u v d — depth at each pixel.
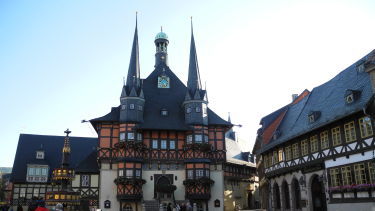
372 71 23.17
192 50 50.56
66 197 28.34
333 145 28.20
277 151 39.56
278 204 40.66
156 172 45.03
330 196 28.56
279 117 44.44
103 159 44.22
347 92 26.86
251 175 63.81
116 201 43.31
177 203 44.12
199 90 48.16
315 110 33.19
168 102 49.62
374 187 23.27
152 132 46.19
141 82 47.97
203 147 45.44
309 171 31.84
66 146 30.12
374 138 23.39
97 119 45.00
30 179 56.31
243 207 58.88
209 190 44.81
